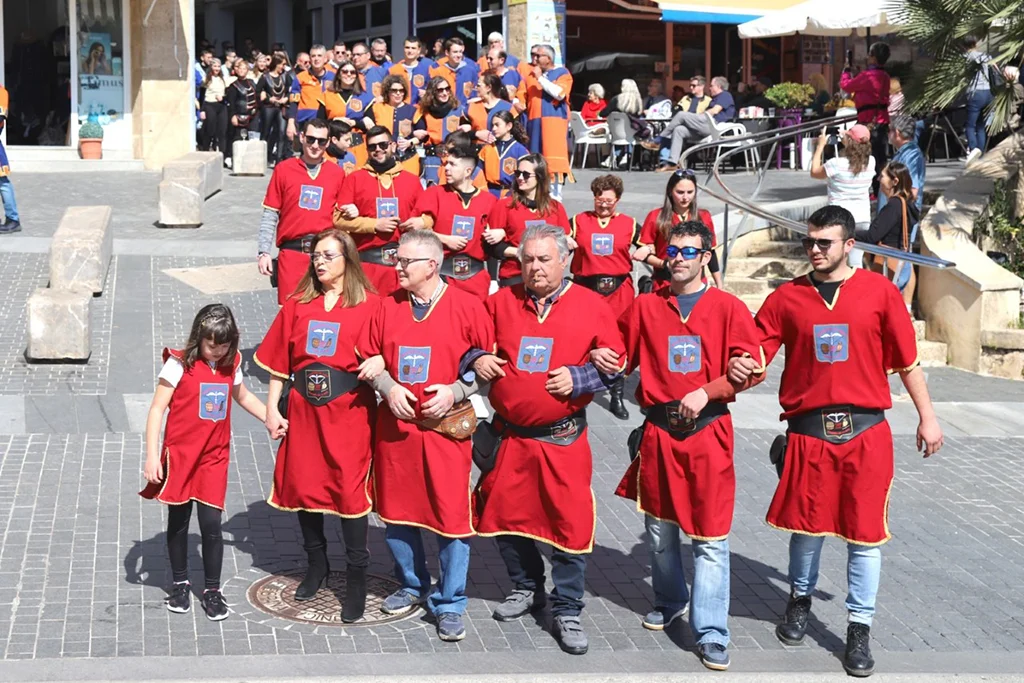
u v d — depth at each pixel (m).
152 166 22.39
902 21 13.63
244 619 6.35
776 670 6.04
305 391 6.25
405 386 6.09
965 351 12.48
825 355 6.11
